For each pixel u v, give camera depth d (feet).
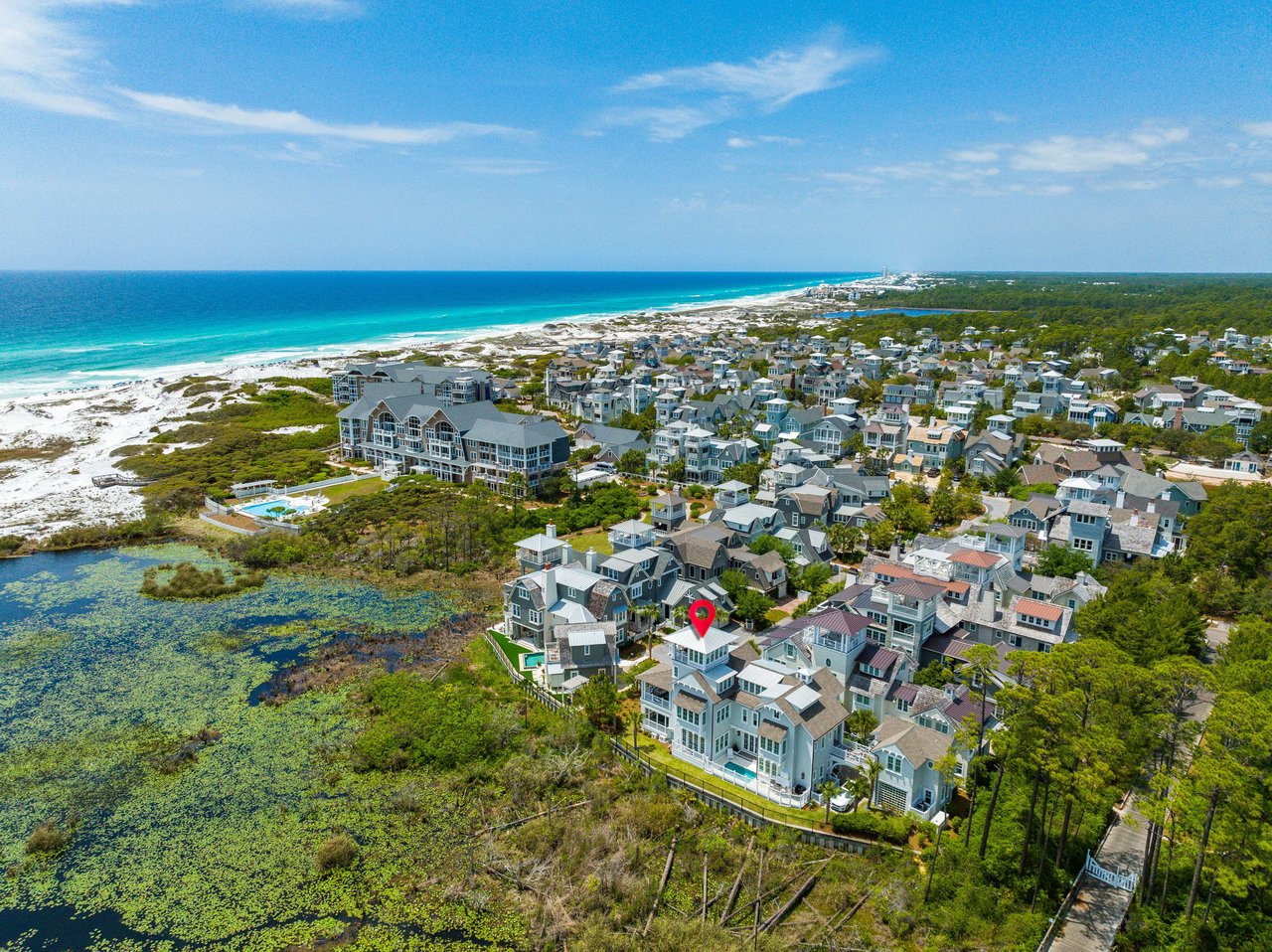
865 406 640.17
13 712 232.73
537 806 189.06
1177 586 265.13
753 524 331.98
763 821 181.27
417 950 148.46
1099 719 161.79
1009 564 274.98
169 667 260.62
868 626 218.18
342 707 235.81
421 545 366.63
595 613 266.57
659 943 144.36
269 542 369.50
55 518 416.67
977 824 175.63
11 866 171.12
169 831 182.39
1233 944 142.00
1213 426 502.38
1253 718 143.13
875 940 148.97
